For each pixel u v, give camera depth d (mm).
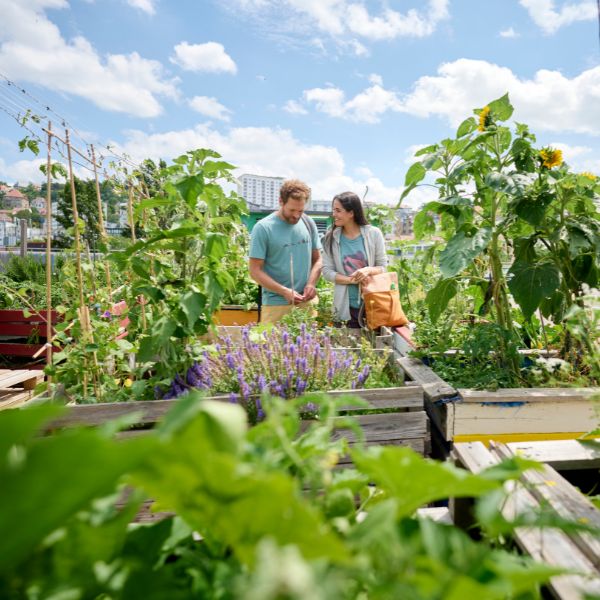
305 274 3918
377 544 503
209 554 714
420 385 2342
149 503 1828
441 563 506
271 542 350
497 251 2777
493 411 2238
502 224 2703
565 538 882
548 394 2238
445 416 2289
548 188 2582
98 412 2023
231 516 480
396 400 2213
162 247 2441
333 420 746
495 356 2703
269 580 315
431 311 3020
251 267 3781
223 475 439
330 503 674
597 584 770
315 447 693
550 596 894
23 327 4574
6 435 359
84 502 414
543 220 2635
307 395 726
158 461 459
